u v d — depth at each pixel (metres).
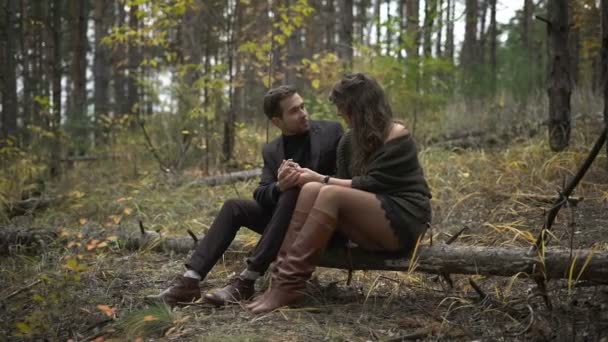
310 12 7.14
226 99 7.74
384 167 3.08
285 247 3.14
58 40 8.46
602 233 3.94
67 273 3.43
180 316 3.02
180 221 5.19
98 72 14.16
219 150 8.07
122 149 8.73
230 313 3.08
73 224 5.36
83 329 3.07
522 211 4.65
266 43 7.13
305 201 3.12
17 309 3.32
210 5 7.62
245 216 3.41
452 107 8.70
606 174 5.04
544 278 2.89
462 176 5.66
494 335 2.69
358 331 2.82
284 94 3.47
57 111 8.15
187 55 8.49
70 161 8.80
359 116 3.12
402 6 13.88
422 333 2.71
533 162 5.72
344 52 10.09
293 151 3.60
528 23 12.66
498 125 7.99
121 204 5.73
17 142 8.31
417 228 3.12
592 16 9.61
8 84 8.23
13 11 8.61
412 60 7.12
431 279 3.57
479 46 12.59
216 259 3.32
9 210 5.66
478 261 3.01
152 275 3.91
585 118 7.07
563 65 5.77
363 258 3.25
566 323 2.75
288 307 3.08
